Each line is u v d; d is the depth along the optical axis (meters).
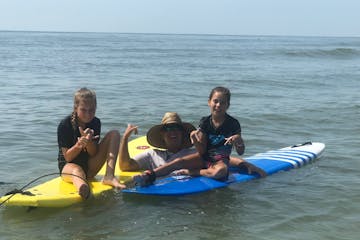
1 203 2.93
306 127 5.91
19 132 5.37
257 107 7.41
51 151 4.56
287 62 21.55
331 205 3.14
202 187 3.35
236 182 3.57
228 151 3.61
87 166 3.39
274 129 5.79
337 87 10.80
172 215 2.94
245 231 2.72
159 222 2.84
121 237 2.62
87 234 2.66
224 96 3.46
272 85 11.10
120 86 10.55
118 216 2.91
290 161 4.08
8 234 2.64
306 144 4.64
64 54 26.20
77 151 3.19
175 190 3.27
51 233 2.66
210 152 3.60
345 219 2.91
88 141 3.15
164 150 3.82
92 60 20.94
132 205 3.09
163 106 7.47
